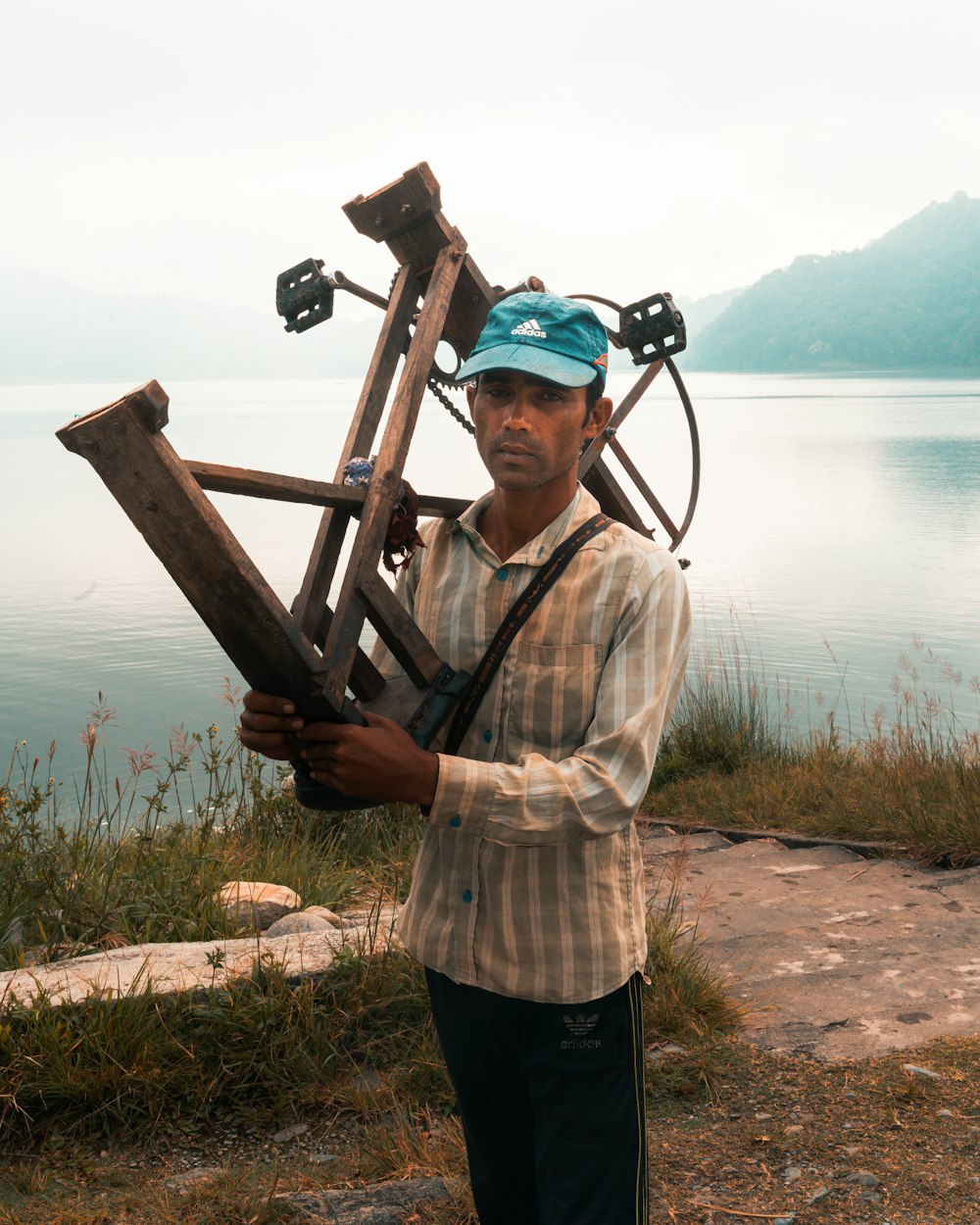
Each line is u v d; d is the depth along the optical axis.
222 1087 3.01
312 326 3.16
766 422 141.12
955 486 59.12
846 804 6.66
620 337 3.89
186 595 1.46
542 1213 1.68
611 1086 1.70
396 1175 2.70
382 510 1.73
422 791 1.53
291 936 3.62
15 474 80.19
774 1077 3.15
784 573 29.64
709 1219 2.53
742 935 4.45
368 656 1.94
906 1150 2.75
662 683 1.64
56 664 18.44
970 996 3.62
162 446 1.38
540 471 1.65
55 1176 2.71
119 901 4.19
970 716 13.70
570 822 1.54
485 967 1.71
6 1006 3.04
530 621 1.69
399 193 2.26
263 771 8.02
